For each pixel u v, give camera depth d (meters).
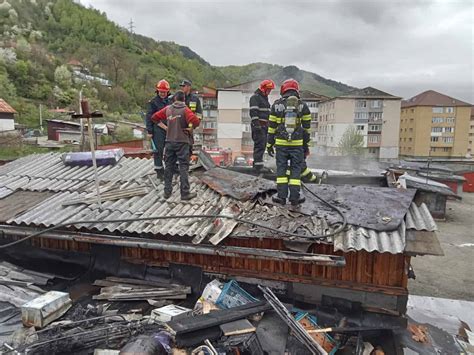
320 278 4.86
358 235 4.22
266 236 4.39
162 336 3.74
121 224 5.01
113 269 5.63
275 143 5.11
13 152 25.12
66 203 5.75
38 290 5.24
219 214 5.05
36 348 3.79
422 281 12.38
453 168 35.88
